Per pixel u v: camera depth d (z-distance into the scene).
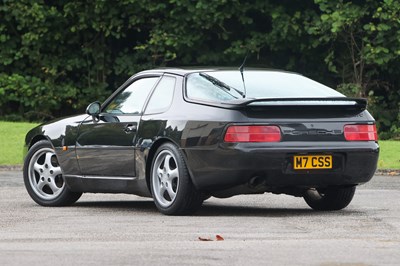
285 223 15.90
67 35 48.56
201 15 46.53
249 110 16.66
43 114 48.16
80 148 19.06
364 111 17.52
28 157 19.81
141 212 18.02
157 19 47.69
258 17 48.31
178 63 48.88
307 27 45.97
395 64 46.44
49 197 19.58
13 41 48.66
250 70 18.22
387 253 12.38
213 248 12.82
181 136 17.05
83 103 48.88
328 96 17.55
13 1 47.72
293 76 18.28
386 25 44.81
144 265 11.48
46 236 14.26
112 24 47.41
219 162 16.62
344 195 18.05
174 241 13.59
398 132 45.06
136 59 48.78
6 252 12.48
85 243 13.38
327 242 13.40
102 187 18.73
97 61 48.66
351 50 46.25
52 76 48.25
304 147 16.75
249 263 11.61
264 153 16.53
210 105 16.95
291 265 11.48
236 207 19.16
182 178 17.00
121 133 18.31
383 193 22.22
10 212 18.05
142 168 17.83
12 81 47.47
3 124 39.72
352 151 17.08
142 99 18.36
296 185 16.88
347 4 45.31
